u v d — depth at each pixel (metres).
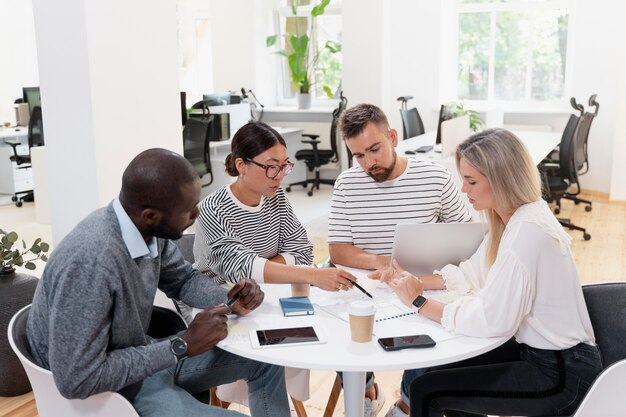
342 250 2.54
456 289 2.16
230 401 2.43
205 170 6.59
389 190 2.52
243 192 2.32
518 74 8.12
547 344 1.87
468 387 1.93
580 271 4.89
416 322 1.97
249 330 1.90
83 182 3.32
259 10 8.87
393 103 8.32
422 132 7.58
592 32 7.32
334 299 2.15
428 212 2.52
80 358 1.60
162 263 2.10
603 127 7.41
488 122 6.16
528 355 1.92
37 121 7.23
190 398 1.85
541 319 1.87
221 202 2.30
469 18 8.22
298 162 8.12
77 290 1.61
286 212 2.49
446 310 1.92
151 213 1.71
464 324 1.87
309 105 8.67
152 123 3.53
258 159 2.21
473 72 8.34
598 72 7.36
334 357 1.73
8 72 8.98
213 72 9.19
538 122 7.82
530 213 1.88
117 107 3.33
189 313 2.33
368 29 7.50
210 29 9.20
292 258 2.45
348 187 2.56
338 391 2.54
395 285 2.06
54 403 1.75
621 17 7.09
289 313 2.01
